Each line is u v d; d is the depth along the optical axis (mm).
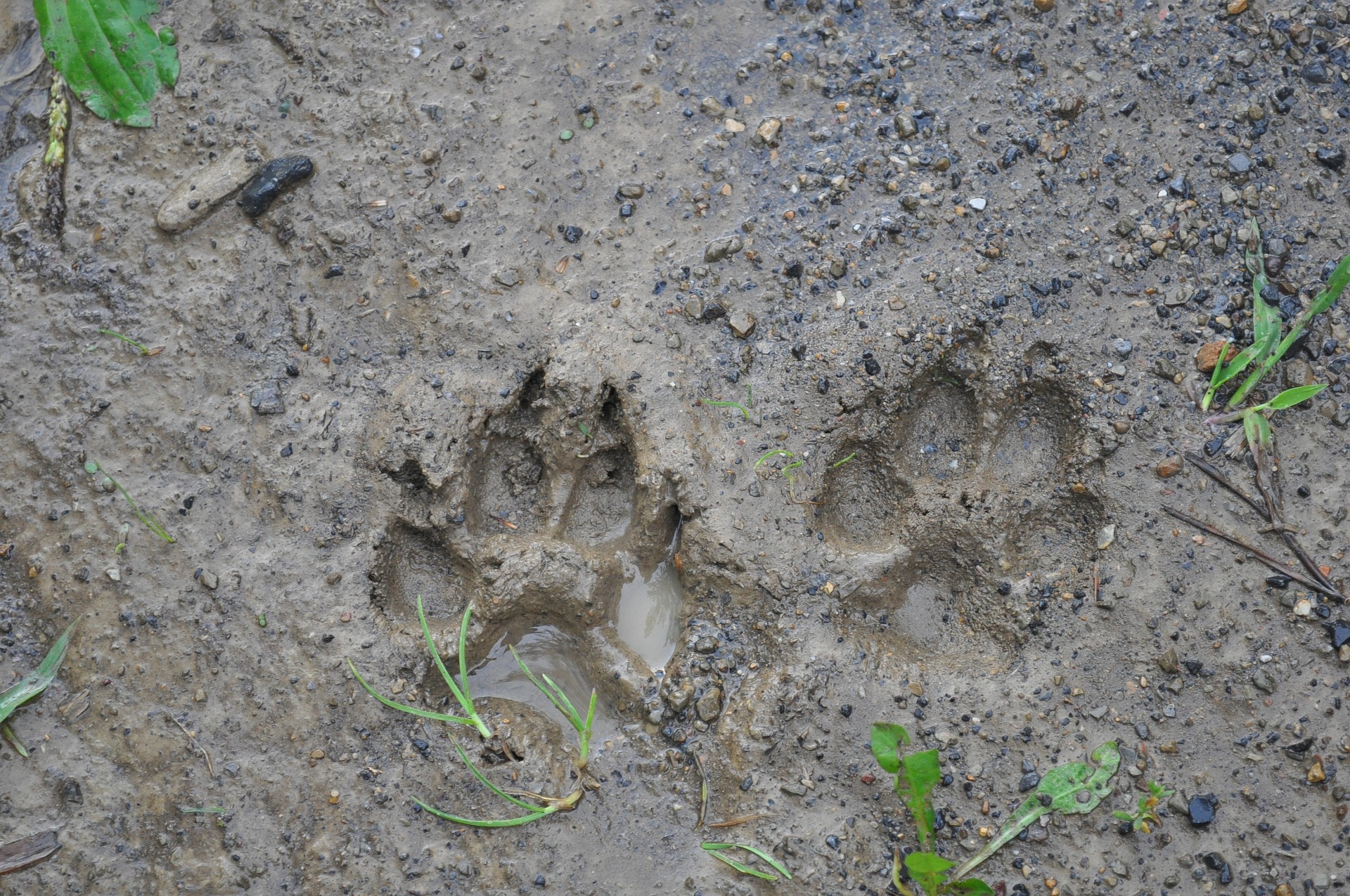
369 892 1121
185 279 1170
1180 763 1125
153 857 1128
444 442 1150
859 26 1191
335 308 1167
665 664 1145
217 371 1162
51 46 1188
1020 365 1154
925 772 1101
